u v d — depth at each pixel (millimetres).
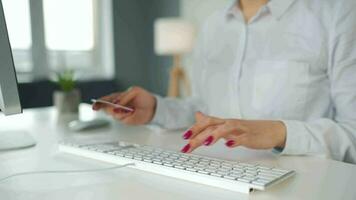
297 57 869
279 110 884
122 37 3539
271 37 928
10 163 646
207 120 610
